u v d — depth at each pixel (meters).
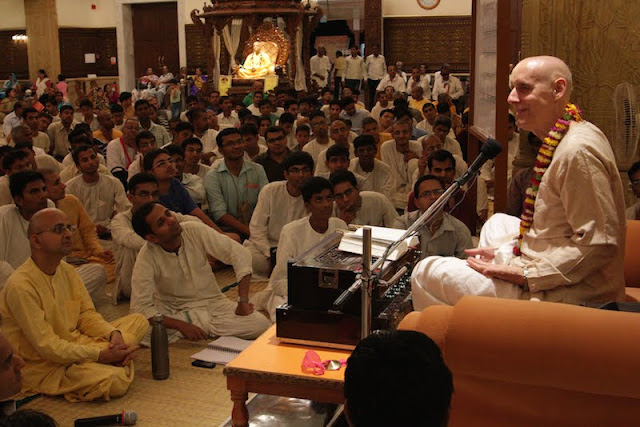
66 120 9.99
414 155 7.15
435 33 18.22
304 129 8.11
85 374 3.59
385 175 6.55
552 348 2.18
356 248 3.05
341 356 2.81
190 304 4.39
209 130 8.89
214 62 14.59
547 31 4.42
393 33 18.44
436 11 18.14
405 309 3.02
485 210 6.45
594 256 2.48
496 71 3.95
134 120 7.99
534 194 2.66
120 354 3.70
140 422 3.37
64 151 10.11
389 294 3.02
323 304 2.86
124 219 5.08
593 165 2.48
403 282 3.15
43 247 3.60
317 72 17.36
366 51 18.33
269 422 3.14
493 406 2.33
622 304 2.40
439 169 5.02
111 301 5.11
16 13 21.39
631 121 4.37
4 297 3.60
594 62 4.41
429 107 9.97
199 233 4.38
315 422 3.15
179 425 3.34
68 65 21.64
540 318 2.23
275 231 5.57
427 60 18.36
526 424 2.31
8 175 5.86
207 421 3.38
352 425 1.32
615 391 2.16
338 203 4.87
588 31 4.39
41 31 21.16
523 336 2.21
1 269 4.37
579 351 2.16
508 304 2.30
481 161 2.66
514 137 7.25
